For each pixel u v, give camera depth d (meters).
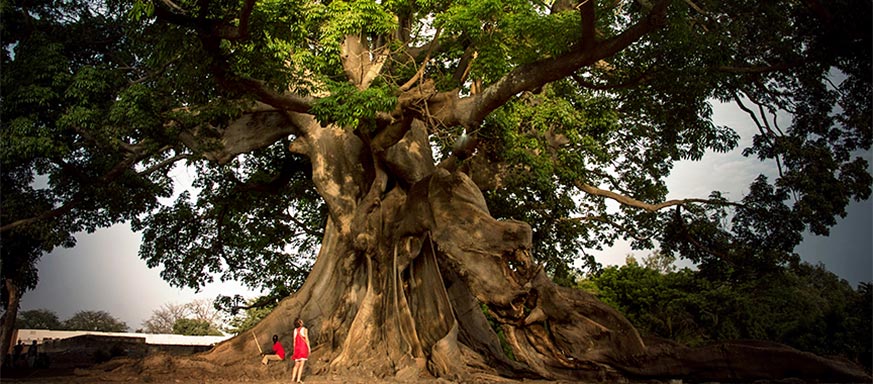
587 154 21.31
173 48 13.00
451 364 14.34
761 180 21.06
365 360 15.30
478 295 14.83
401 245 16.75
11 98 16.06
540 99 19.62
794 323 32.88
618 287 40.97
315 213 28.06
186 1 12.12
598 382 13.57
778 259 21.55
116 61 19.00
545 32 13.97
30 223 17.77
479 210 15.50
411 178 18.09
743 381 13.13
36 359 23.38
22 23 17.52
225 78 13.72
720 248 22.89
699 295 38.31
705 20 18.41
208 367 15.31
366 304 16.28
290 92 15.10
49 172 18.20
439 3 15.36
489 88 14.90
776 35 18.22
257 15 12.68
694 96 18.17
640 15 17.80
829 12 15.80
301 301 18.05
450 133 17.44
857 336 29.36
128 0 15.84
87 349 30.86
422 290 16.11
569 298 14.55
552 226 24.73
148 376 14.44
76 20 18.61
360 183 18.73
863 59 16.72
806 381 12.77
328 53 14.77
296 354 13.66
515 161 18.80
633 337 13.81
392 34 18.61
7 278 19.73
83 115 15.90
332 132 18.98
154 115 16.78
